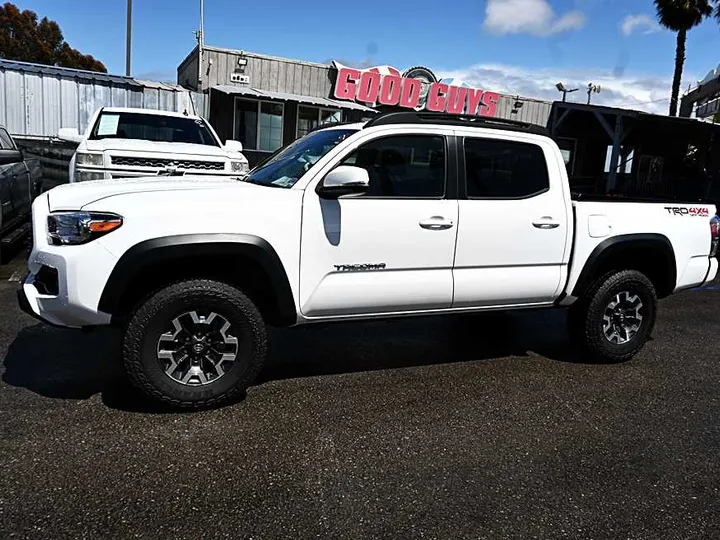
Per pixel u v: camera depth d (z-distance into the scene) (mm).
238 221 3307
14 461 2773
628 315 4645
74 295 3084
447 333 5277
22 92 11945
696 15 22172
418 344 4922
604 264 4637
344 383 3988
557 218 4207
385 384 4004
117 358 4164
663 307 6812
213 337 3400
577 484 2822
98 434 3076
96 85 12609
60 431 3086
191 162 7441
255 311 3412
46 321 3225
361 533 2363
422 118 3885
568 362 4652
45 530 2289
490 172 4023
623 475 2928
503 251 4059
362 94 17250
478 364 4508
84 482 2631
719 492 2809
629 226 4496
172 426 3213
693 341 5410
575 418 3592
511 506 2607
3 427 3098
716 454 3193
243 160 7934
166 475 2725
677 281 4785
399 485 2734
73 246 3104
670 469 3008
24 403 3396
